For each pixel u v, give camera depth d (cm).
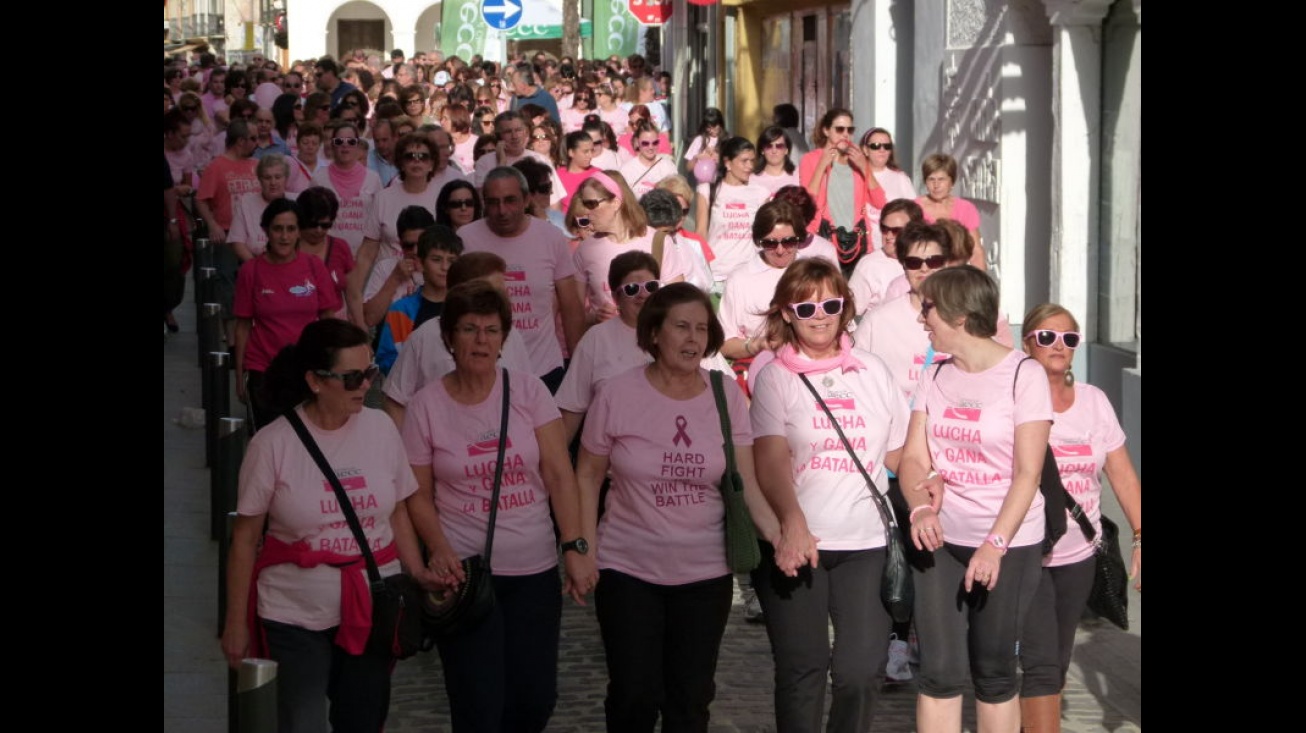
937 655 649
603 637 646
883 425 649
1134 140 1323
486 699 631
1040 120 1532
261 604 595
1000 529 625
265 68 3344
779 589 645
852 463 643
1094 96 1391
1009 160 1538
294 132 2202
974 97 1633
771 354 678
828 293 640
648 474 633
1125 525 1104
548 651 659
